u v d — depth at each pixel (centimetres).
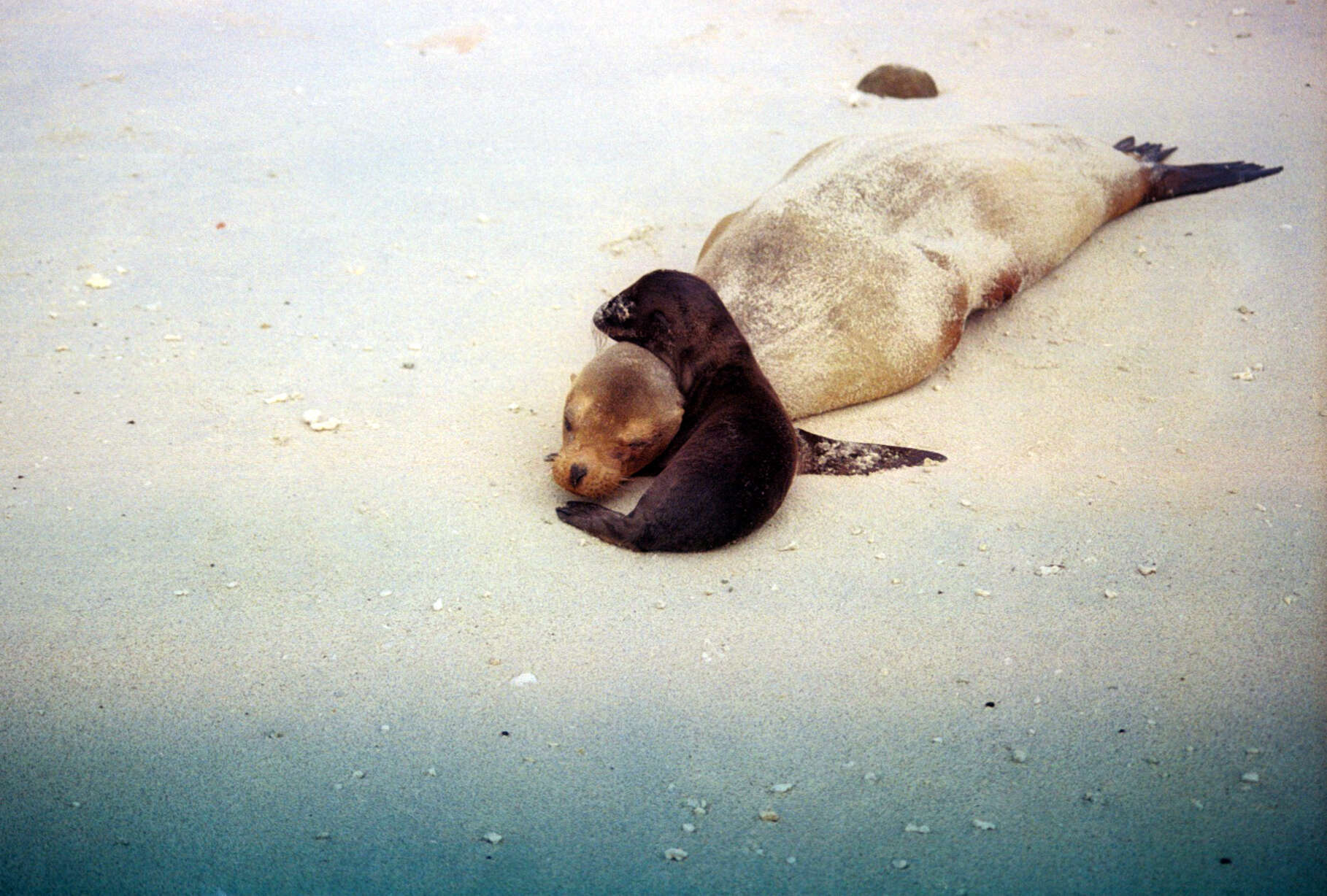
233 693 329
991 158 430
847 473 377
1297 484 370
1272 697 330
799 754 323
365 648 337
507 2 639
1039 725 327
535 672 334
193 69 538
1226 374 400
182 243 443
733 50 583
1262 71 533
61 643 336
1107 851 310
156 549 353
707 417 367
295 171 477
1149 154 475
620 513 363
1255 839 311
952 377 406
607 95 530
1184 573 352
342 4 630
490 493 369
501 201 467
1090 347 412
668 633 341
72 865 308
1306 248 436
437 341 412
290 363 402
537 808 315
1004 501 369
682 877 307
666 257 445
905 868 309
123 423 383
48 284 424
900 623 343
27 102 507
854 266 398
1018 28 612
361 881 306
